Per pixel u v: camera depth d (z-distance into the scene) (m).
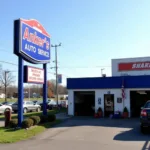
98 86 27.00
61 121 21.23
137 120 22.25
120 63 29.84
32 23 17.55
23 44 16.25
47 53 19.81
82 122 20.78
